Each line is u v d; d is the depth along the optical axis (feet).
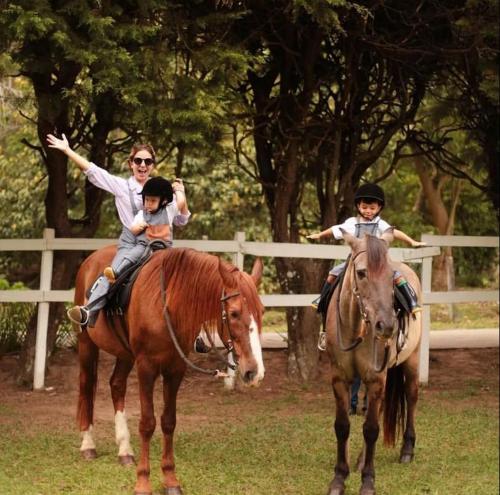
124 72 32.32
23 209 74.13
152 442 31.45
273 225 46.26
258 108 44.27
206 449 30.63
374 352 25.03
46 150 40.65
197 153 41.73
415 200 96.84
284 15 38.83
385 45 40.68
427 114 48.91
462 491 26.55
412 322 28.09
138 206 27.02
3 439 31.19
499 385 43.96
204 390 41.32
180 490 25.03
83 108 36.55
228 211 78.07
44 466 27.78
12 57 33.73
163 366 24.80
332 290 27.63
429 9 41.93
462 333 60.95
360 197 27.63
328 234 28.43
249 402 39.29
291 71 44.19
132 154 27.55
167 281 24.43
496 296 45.39
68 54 31.86
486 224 94.02
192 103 33.99
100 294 26.03
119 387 28.55
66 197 42.09
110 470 27.32
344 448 26.02
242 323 22.24
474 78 44.52
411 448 29.91
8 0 30.55
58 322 43.27
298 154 45.11
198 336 24.53
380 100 45.19
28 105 38.70
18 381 41.06
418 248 43.57
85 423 29.04
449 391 42.34
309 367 43.78
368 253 23.39
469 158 50.75
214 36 36.37
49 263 40.65
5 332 46.26
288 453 30.40
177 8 35.32
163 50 34.09
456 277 98.94
